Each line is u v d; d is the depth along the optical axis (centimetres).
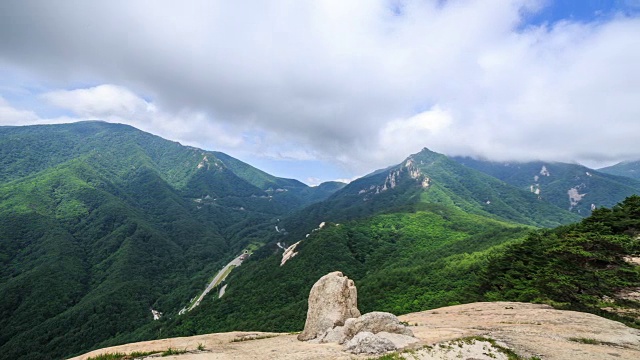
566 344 1773
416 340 1891
